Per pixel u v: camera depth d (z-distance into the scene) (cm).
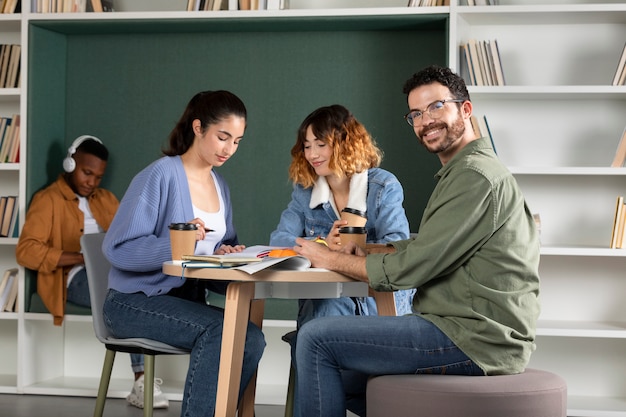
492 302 216
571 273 426
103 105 458
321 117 300
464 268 220
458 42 404
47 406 401
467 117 239
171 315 263
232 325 234
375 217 299
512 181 222
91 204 439
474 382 205
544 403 204
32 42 434
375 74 439
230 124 284
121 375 461
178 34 452
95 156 431
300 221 315
